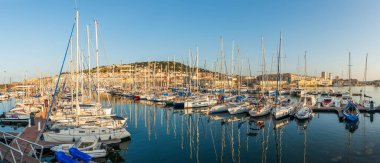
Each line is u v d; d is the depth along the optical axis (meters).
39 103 65.12
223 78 96.69
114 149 31.25
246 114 57.34
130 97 103.62
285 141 35.09
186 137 37.81
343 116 50.06
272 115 52.19
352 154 29.27
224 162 27.38
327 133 39.38
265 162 27.23
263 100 65.75
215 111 58.69
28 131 34.81
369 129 41.91
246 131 41.25
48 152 28.25
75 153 22.95
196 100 71.69
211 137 37.78
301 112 50.94
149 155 29.64
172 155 29.66
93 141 27.97
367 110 57.97
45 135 30.00
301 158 28.25
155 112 63.84
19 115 48.31
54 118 40.62
